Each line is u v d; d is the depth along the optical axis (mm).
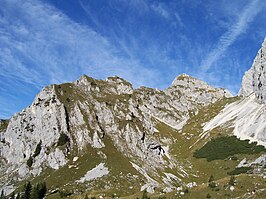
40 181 175875
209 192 118312
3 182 191375
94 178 168875
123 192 154000
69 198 147000
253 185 119688
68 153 195250
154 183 173250
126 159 197375
